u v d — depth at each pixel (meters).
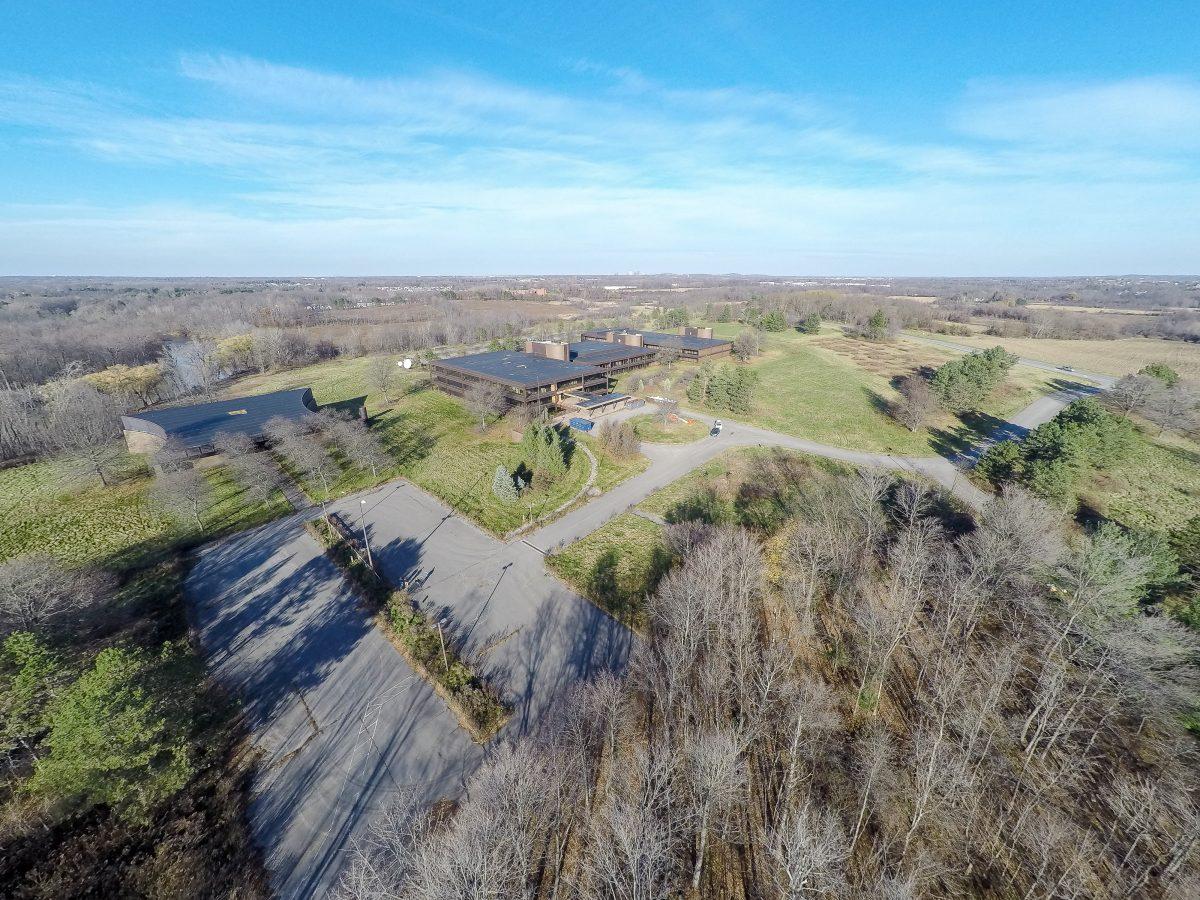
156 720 29.38
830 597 45.28
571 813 29.45
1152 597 37.16
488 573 53.53
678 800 28.53
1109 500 64.88
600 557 55.66
